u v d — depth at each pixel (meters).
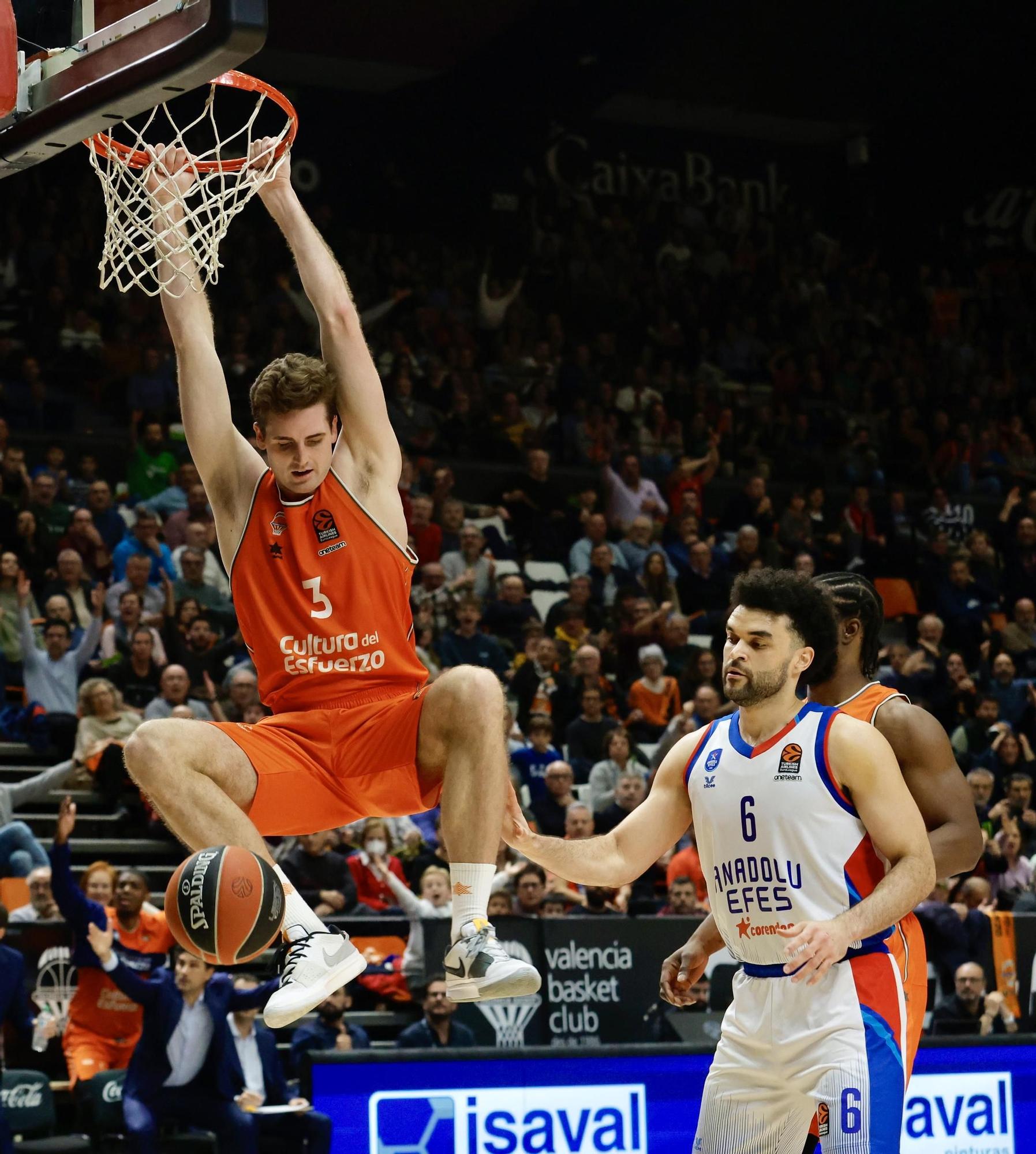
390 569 4.41
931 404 25.88
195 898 3.73
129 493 17.30
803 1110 4.75
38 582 15.34
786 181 29.47
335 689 4.35
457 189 26.25
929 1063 8.40
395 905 11.73
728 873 4.89
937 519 22.34
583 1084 8.23
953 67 27.75
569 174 27.16
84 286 20.59
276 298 21.20
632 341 25.48
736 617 4.84
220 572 15.48
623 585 17.88
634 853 5.16
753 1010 4.85
